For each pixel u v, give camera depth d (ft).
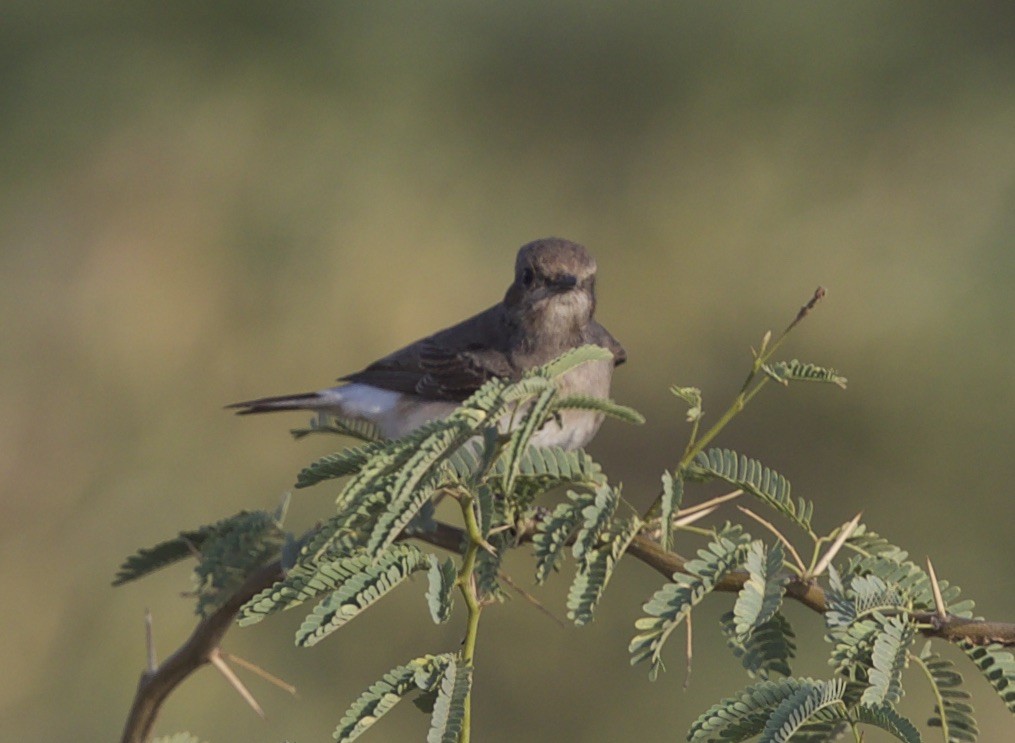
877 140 53.11
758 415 49.16
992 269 49.39
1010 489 46.11
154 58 51.90
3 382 46.55
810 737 12.47
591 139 53.78
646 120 53.93
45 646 40.37
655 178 53.16
